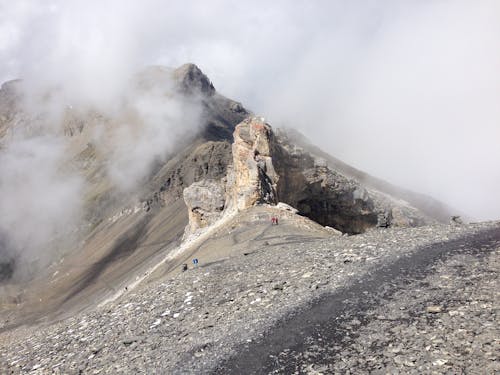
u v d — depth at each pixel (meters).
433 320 17.30
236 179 72.56
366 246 28.02
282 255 30.89
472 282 19.92
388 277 22.34
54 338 25.44
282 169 71.69
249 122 73.38
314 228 51.62
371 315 18.83
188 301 25.27
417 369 14.57
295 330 18.89
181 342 20.16
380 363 15.40
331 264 25.83
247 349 18.20
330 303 20.67
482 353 14.50
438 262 23.16
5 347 27.42
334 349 16.92
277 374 16.14
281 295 22.86
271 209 59.31
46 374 20.41
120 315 25.98
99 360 20.45
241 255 35.59
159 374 17.78
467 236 26.95
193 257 53.16
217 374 16.94
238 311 22.11
